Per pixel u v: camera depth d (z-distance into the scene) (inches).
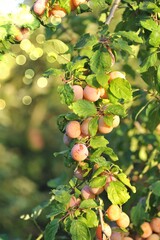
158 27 51.1
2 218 135.4
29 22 49.4
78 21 74.4
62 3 50.1
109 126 47.0
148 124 59.9
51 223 47.8
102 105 47.6
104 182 46.4
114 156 47.1
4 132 147.2
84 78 47.6
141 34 57.4
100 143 46.9
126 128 75.9
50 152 151.9
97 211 50.8
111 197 46.6
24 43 80.0
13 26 48.8
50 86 129.3
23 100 132.4
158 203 60.2
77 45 49.7
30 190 144.7
